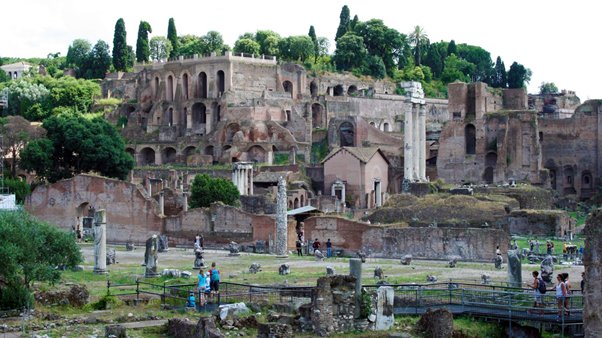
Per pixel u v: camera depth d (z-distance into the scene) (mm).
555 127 193000
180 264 93625
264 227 112812
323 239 106625
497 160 182375
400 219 126375
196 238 109938
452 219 124875
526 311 57344
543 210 127312
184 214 119188
